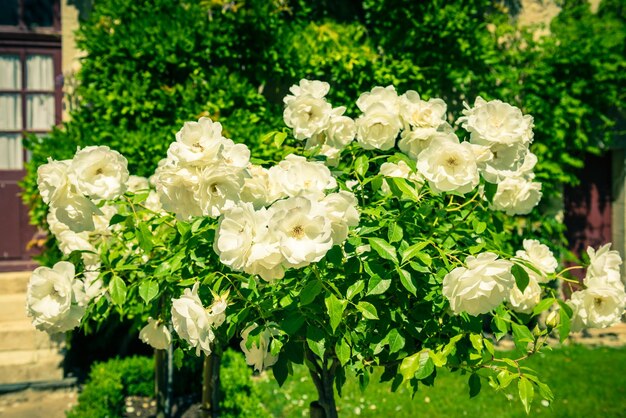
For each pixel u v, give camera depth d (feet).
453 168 6.89
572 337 24.41
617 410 16.71
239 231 6.08
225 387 16.07
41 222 18.54
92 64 20.40
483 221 8.86
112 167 6.83
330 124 8.01
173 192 6.56
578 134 24.39
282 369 7.11
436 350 6.94
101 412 14.70
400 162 8.11
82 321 8.23
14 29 24.36
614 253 7.38
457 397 17.62
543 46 24.44
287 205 5.78
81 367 20.56
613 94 24.44
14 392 18.38
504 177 7.80
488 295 6.26
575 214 27.50
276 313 7.14
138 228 7.98
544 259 7.88
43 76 24.70
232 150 6.70
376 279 6.62
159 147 18.93
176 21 20.89
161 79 20.98
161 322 8.68
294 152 9.25
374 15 23.56
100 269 8.85
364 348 7.42
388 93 7.97
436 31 22.90
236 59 21.94
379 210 7.53
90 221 6.99
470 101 24.21
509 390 18.15
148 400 17.74
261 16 21.25
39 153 18.81
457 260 7.05
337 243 6.31
